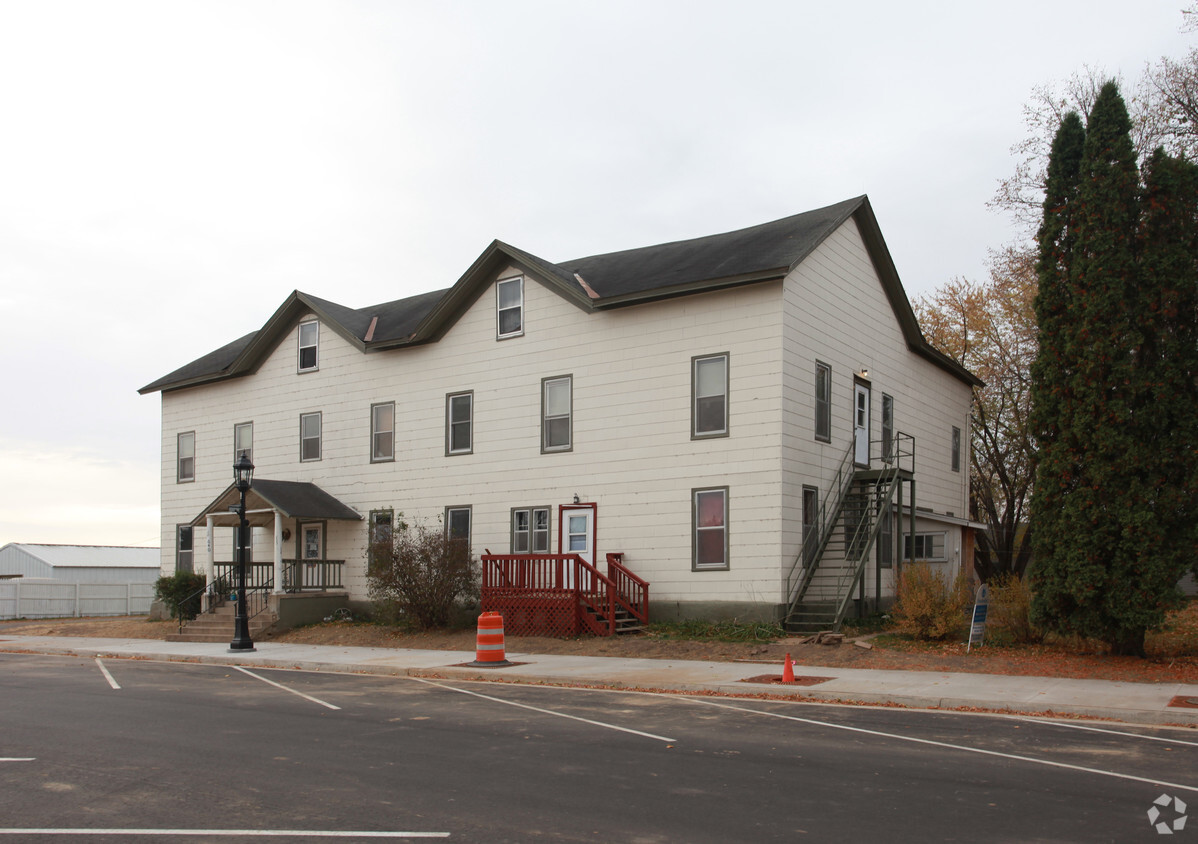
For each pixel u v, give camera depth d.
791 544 20.95
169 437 34.25
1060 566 16.70
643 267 24.98
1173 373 15.95
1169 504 15.80
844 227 24.48
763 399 21.09
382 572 23.97
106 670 18.66
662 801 7.55
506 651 20.08
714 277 21.56
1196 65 25.88
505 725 11.31
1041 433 17.44
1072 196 17.38
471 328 26.27
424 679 16.53
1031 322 33.62
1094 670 15.29
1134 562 16.00
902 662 16.53
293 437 30.27
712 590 21.38
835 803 7.48
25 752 9.75
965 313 37.06
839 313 23.94
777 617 20.45
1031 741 10.14
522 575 22.62
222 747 9.96
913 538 23.36
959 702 12.65
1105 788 7.97
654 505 22.42
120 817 7.17
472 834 6.65
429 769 8.79
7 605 35.47
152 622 30.97
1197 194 16.28
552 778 8.39
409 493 27.14
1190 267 16.14
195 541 32.84
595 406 23.66
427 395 27.08
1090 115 16.92
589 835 6.61
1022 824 6.86
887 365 26.69
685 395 22.22
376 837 6.59
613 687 14.94
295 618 26.23
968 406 32.75
